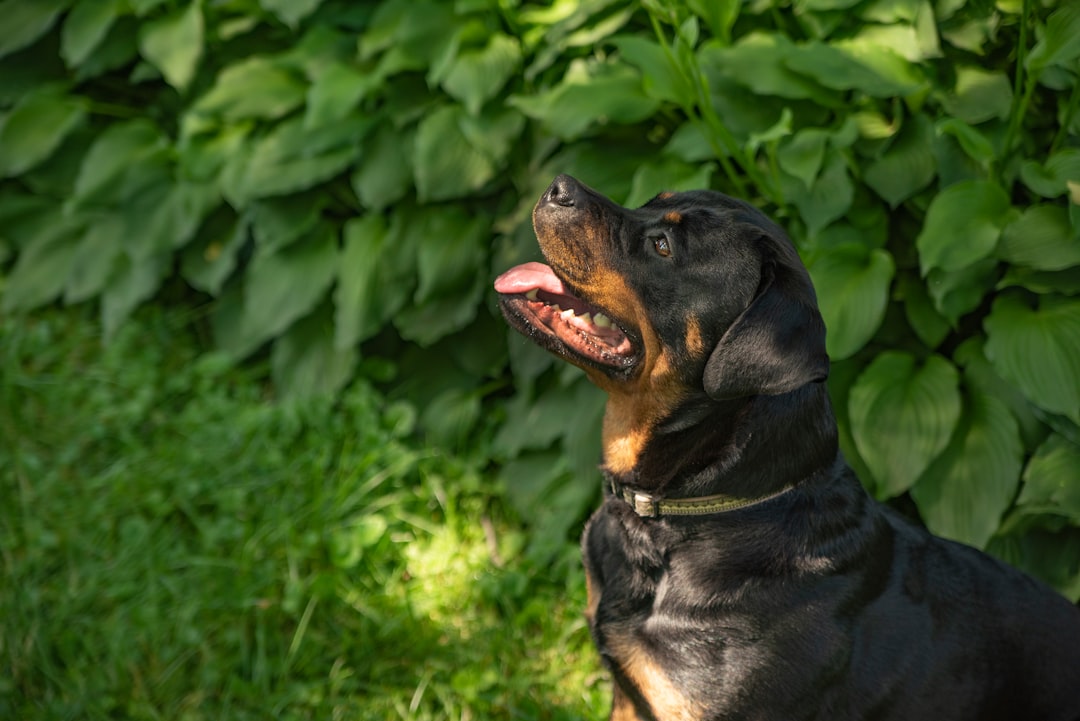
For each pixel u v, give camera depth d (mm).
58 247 5160
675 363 2684
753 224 2691
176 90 5199
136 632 3547
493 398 4547
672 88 3619
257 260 4652
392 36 4434
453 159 4223
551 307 2934
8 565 3752
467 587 3793
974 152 3420
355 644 3562
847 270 3521
